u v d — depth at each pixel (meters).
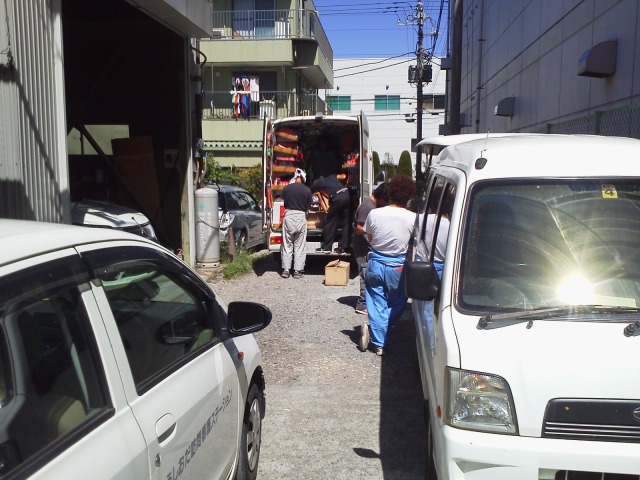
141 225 8.45
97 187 11.93
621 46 9.87
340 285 10.69
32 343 2.12
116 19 11.04
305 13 27.20
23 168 5.84
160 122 11.73
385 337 6.85
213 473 3.21
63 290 2.29
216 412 3.27
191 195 11.77
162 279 3.18
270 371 6.46
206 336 3.52
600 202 3.79
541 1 14.95
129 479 2.24
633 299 3.48
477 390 3.12
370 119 53.16
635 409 3.00
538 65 15.22
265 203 11.91
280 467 4.52
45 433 2.05
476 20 25.50
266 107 26.20
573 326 3.26
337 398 5.79
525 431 3.04
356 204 11.66
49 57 6.28
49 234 2.40
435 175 5.64
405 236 6.54
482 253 3.69
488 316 3.38
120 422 2.33
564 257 3.65
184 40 11.37
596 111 10.37
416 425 5.23
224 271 11.41
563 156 3.98
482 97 24.02
